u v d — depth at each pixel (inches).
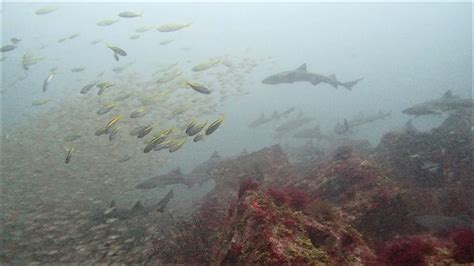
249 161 478.9
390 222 284.5
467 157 405.1
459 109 557.0
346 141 688.4
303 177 408.5
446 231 266.4
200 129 338.3
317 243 212.7
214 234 319.9
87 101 626.2
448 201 348.5
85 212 386.3
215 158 564.7
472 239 190.7
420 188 383.6
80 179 467.2
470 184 367.9
